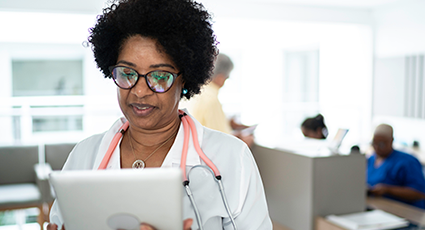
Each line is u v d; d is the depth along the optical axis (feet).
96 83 24.22
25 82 23.30
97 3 12.67
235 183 2.91
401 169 8.20
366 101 17.39
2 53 22.41
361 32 17.39
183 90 3.11
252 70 24.98
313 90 22.80
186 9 2.74
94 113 18.10
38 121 21.31
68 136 21.68
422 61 14.76
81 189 2.05
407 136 15.52
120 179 2.02
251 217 2.88
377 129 8.56
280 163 6.21
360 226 5.26
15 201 9.01
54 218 3.11
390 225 5.42
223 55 7.22
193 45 2.79
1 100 16.80
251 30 21.98
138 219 2.10
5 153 10.14
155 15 2.54
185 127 3.04
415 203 7.84
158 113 2.69
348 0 15.07
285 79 24.22
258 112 22.62
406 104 15.58
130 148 3.03
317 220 5.60
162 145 2.96
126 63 2.63
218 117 7.16
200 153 2.93
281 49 23.98
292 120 21.98
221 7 14.43
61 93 24.07
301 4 15.58
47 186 9.08
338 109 18.60
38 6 12.15
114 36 2.79
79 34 22.39
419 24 14.74
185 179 2.78
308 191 5.61
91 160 3.18
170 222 2.09
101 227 2.15
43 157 10.89
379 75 16.92
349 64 18.10
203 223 2.81
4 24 20.98
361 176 5.97
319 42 20.07
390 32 16.24
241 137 7.04
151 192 2.03
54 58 23.56
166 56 2.65
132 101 2.64
